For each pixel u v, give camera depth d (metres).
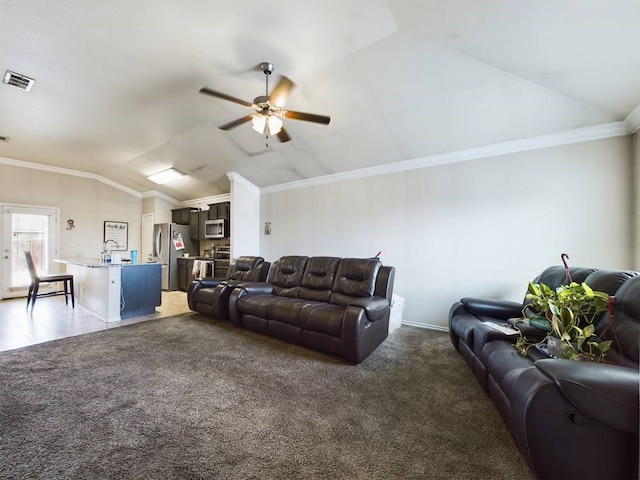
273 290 3.87
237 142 4.40
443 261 3.71
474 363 2.21
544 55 2.10
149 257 6.48
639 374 1.03
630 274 1.64
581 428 1.05
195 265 6.16
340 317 2.65
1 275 5.28
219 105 3.43
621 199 2.73
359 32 2.20
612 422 0.96
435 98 2.86
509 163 3.28
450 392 2.06
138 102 3.38
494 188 3.37
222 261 5.80
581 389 1.01
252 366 2.49
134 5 2.00
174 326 3.68
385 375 2.34
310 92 3.00
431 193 3.81
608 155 2.79
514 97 2.67
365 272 3.19
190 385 2.13
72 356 2.67
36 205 5.71
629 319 1.43
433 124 3.23
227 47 2.41
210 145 4.58
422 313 3.86
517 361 1.59
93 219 6.54
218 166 5.30
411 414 1.79
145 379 2.22
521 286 3.20
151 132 4.20
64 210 6.09
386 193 4.21
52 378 2.21
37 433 1.56
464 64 2.41
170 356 2.69
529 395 1.13
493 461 1.39
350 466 1.35
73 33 2.28
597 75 2.16
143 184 6.79
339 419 1.73
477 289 3.46
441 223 3.73
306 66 2.63
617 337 1.44
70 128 4.07
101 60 2.62
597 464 1.02
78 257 6.27
